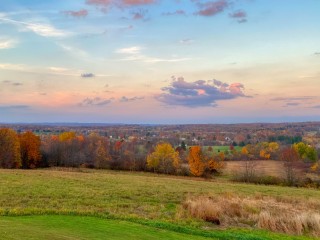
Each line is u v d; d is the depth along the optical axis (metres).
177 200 30.31
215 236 17.64
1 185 32.25
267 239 18.20
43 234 12.99
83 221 17.14
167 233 16.50
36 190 30.58
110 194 31.47
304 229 21.20
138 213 23.80
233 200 27.47
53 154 83.12
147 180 48.62
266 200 30.72
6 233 12.63
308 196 40.72
